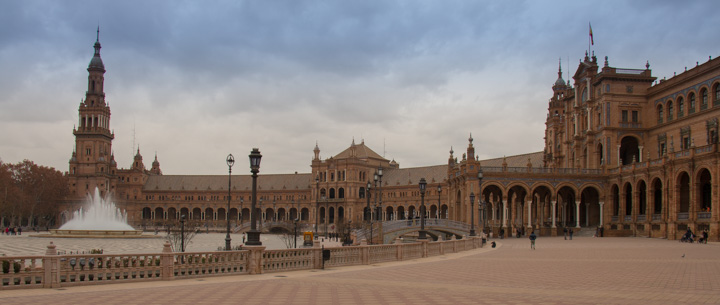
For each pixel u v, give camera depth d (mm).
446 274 31344
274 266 31516
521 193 110500
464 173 101188
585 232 99625
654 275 31156
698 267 36125
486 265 37562
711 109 88625
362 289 24281
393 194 198750
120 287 24234
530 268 35375
